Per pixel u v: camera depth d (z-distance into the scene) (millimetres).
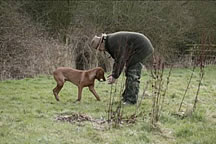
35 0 19359
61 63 16344
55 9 19062
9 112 8219
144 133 6723
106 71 18391
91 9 19344
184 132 6902
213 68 20156
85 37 18562
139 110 8594
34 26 17844
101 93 11039
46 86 12156
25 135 6457
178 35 22125
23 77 15352
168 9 21609
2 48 15844
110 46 9016
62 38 18375
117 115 7520
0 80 14414
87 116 7793
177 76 16234
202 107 9477
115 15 19703
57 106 8938
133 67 9102
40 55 15930
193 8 23172
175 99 10508
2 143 6004
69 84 12609
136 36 8922
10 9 17000
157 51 20875
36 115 7926
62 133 6652
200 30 22703
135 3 20234
